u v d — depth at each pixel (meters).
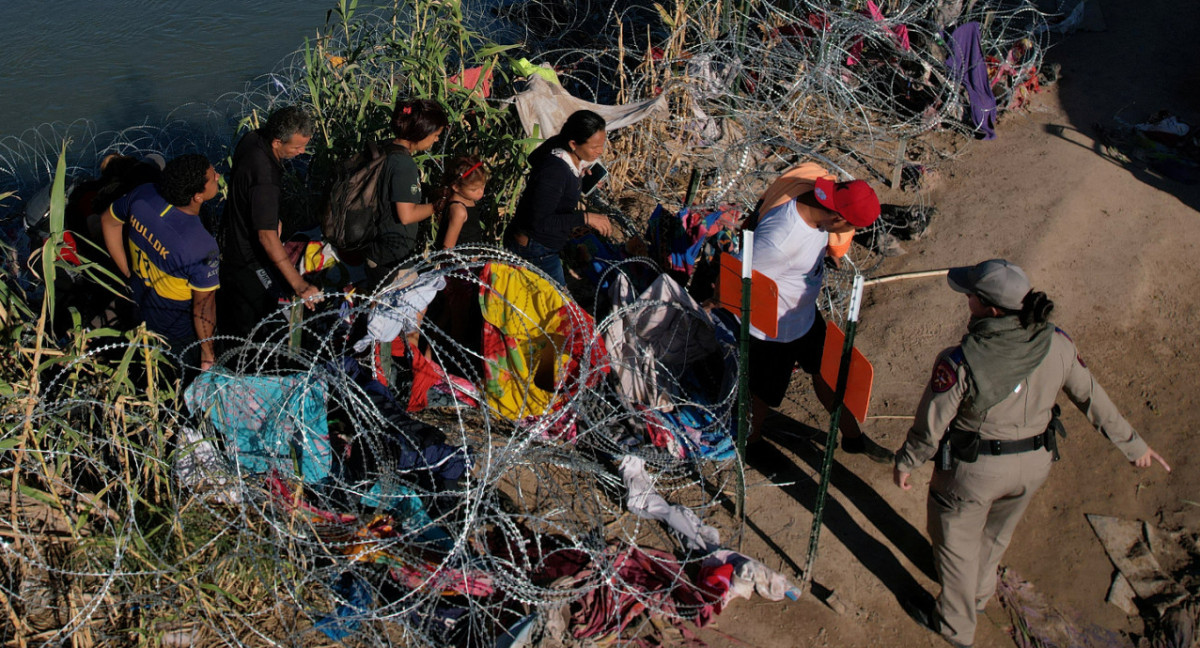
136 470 4.05
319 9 11.48
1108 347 6.02
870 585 4.29
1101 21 10.55
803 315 4.64
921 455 3.77
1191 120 8.67
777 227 4.34
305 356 4.36
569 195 5.21
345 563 3.72
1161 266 6.77
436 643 3.69
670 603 3.93
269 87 9.31
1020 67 9.05
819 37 8.50
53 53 10.16
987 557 4.05
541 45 10.87
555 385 4.68
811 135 8.38
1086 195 7.51
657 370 5.04
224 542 3.83
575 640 3.73
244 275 5.08
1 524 3.72
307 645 3.69
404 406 5.05
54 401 3.97
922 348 5.96
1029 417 3.65
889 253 7.02
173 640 3.62
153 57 10.10
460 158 5.07
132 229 4.47
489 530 4.25
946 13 8.73
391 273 4.75
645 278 6.00
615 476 4.63
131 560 3.69
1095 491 4.95
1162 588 4.39
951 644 4.04
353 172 4.98
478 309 5.30
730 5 8.49
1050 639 4.14
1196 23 10.41
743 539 4.48
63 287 5.02
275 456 3.85
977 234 7.15
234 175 4.77
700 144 7.87
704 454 4.91
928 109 8.59
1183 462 5.12
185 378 4.80
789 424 5.29
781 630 4.02
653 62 8.40
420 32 7.00
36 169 7.96
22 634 3.47
